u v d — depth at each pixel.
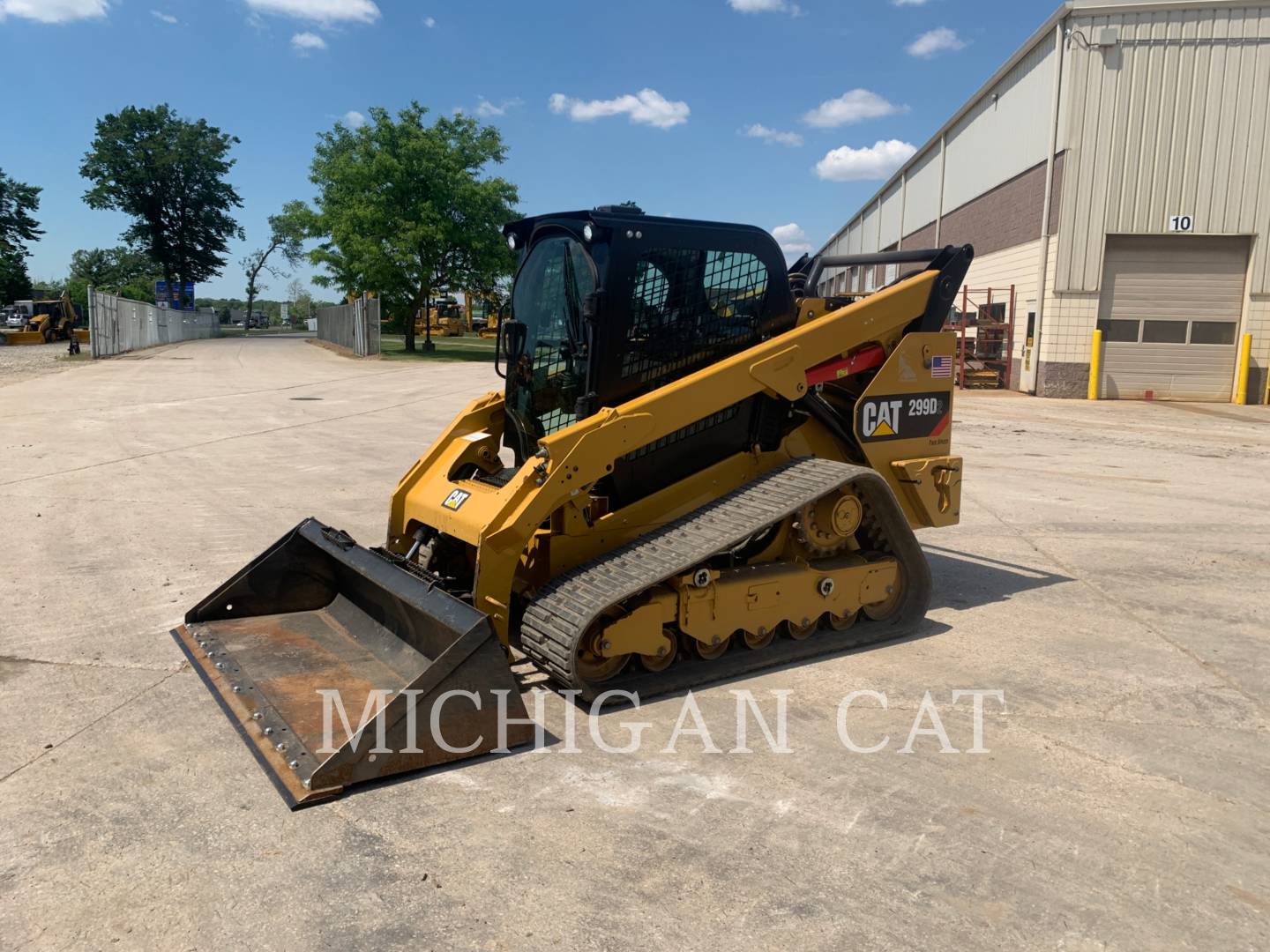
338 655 4.60
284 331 73.06
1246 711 4.35
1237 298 19.16
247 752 3.77
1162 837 3.25
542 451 4.39
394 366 28.98
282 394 19.02
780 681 4.63
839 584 5.10
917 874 3.00
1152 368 19.62
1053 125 19.17
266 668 4.41
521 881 2.95
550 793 3.50
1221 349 19.34
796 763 3.77
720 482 5.15
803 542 5.07
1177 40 18.30
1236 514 8.73
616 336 4.63
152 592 5.84
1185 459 11.87
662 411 4.61
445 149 35.25
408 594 4.12
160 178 63.09
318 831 3.21
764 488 4.88
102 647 4.91
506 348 5.32
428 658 4.32
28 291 67.25
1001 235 22.66
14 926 2.69
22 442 11.89
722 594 4.61
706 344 5.03
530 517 4.31
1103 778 3.68
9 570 6.30
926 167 30.12
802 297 6.17
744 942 2.66
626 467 4.79
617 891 2.89
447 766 3.70
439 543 5.05
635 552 4.51
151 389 19.44
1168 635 5.42
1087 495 9.60
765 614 4.80
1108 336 19.64
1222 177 18.62
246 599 5.05
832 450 5.63
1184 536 7.87
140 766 3.66
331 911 2.79
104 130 63.41
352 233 35.12
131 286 71.69
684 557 4.34
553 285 5.02
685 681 4.50
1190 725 4.19
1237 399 19.05
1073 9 18.41
